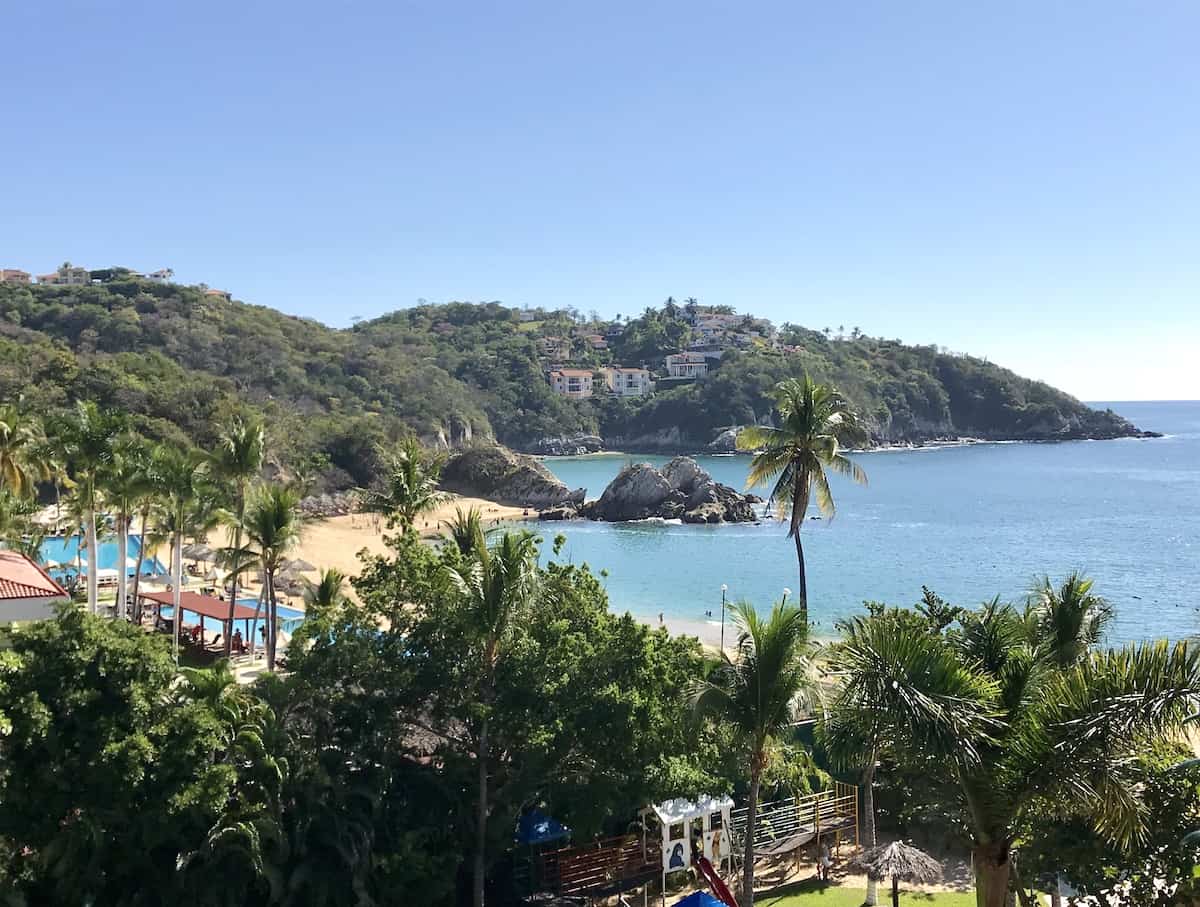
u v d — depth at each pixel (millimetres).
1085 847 17141
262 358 181125
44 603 24047
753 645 20812
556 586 25906
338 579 39781
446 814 23203
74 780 18078
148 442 46281
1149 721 13977
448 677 23156
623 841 26172
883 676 14891
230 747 20016
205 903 18844
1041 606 24562
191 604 46312
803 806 28062
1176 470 192000
